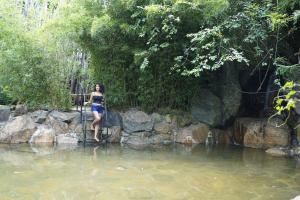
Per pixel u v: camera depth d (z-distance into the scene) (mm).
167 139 9125
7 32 8500
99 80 9477
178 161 6539
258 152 7941
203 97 9734
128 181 4867
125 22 8508
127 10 8422
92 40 8930
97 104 8453
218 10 6996
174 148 8227
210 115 9523
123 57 9250
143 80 9211
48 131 8391
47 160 6168
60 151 7199
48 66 9000
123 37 8914
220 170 5812
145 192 4344
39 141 8234
